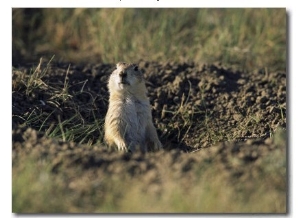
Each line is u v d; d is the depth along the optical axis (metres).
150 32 17.67
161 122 13.16
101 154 9.69
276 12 17.64
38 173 8.88
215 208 8.25
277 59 16.83
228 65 15.90
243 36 17.33
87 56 17.55
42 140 10.02
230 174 8.89
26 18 18.42
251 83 14.07
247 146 9.84
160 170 9.12
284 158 9.27
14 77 12.98
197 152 10.20
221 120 13.01
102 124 12.52
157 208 8.25
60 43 18.09
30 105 12.40
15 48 17.28
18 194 8.55
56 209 8.37
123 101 11.78
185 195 8.46
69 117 12.55
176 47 16.98
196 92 13.70
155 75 14.18
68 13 18.48
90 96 13.36
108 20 17.73
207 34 17.47
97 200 8.53
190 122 12.98
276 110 12.84
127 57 16.72
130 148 11.84
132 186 8.65
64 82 13.52
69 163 9.22
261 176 8.91
